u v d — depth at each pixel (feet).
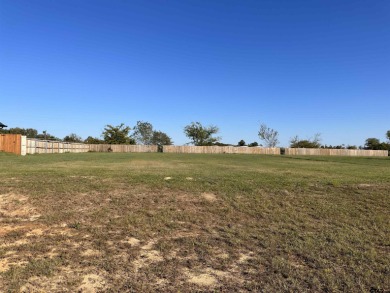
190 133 244.42
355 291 13.56
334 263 16.44
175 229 21.34
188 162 82.74
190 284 13.98
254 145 246.06
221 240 19.56
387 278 14.78
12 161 66.03
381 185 33.96
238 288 13.71
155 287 13.60
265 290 13.53
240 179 37.04
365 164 92.22
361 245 19.02
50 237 19.22
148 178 35.29
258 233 20.88
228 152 208.85
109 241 18.88
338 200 28.63
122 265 15.67
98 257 16.55
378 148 254.47
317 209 26.23
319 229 21.93
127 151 199.82
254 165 76.02
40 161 67.77
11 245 17.87
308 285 14.02
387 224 23.20
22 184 30.40
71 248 17.65
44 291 13.00
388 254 17.83
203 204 26.76
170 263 16.11
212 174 43.09
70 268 15.17
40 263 15.47
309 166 74.79
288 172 51.62
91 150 191.52
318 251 17.95
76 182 32.07
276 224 22.77
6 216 22.90
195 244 18.79
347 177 42.42
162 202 26.78
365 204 27.66
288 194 29.86
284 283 14.15
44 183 31.14
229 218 23.94
